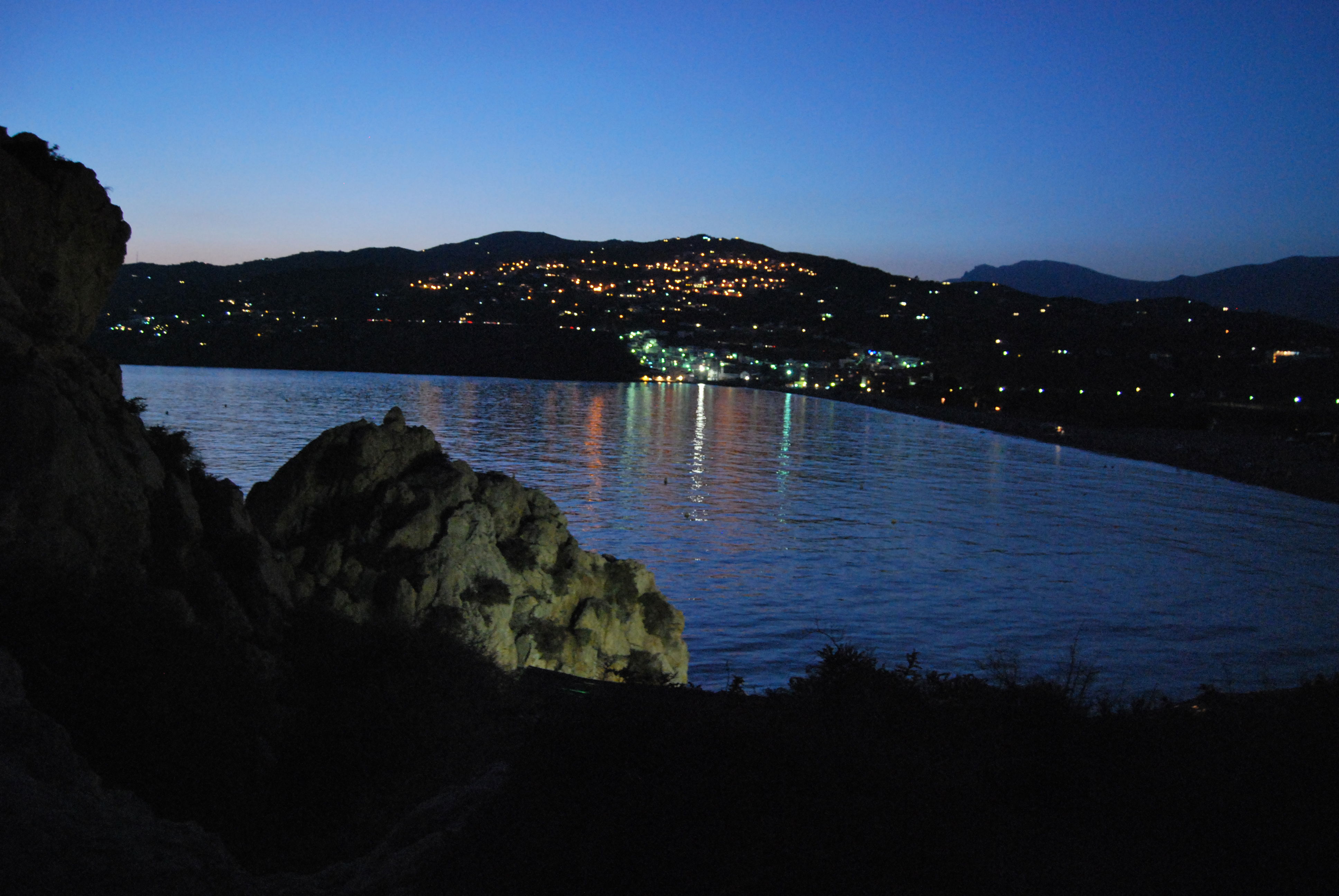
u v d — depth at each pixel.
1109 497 105.56
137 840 5.93
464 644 16.88
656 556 62.75
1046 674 39.91
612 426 164.75
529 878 5.67
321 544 20.27
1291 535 84.81
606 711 6.70
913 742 8.84
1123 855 7.04
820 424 193.25
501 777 7.50
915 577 60.12
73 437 11.64
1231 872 6.82
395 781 11.18
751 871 5.50
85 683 9.27
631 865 5.61
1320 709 9.00
